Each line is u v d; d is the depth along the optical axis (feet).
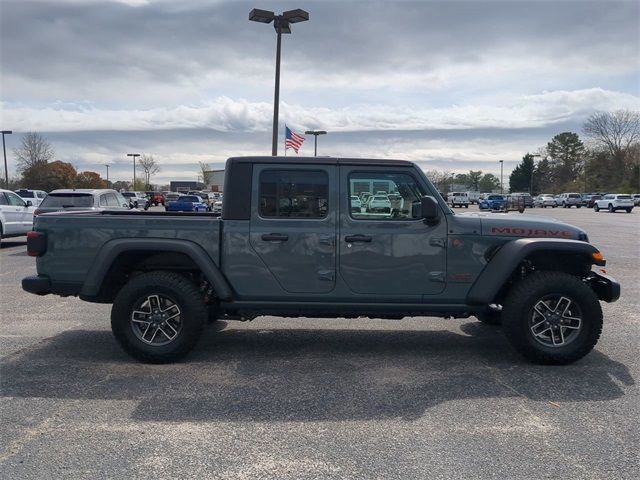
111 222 18.93
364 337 22.76
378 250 18.92
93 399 15.76
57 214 20.07
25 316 26.27
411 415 14.67
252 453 12.51
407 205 19.16
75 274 19.06
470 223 19.04
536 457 12.32
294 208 19.11
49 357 19.77
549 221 19.66
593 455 12.43
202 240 18.95
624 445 12.93
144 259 19.88
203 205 137.80
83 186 241.35
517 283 19.17
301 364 19.10
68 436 13.38
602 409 15.11
